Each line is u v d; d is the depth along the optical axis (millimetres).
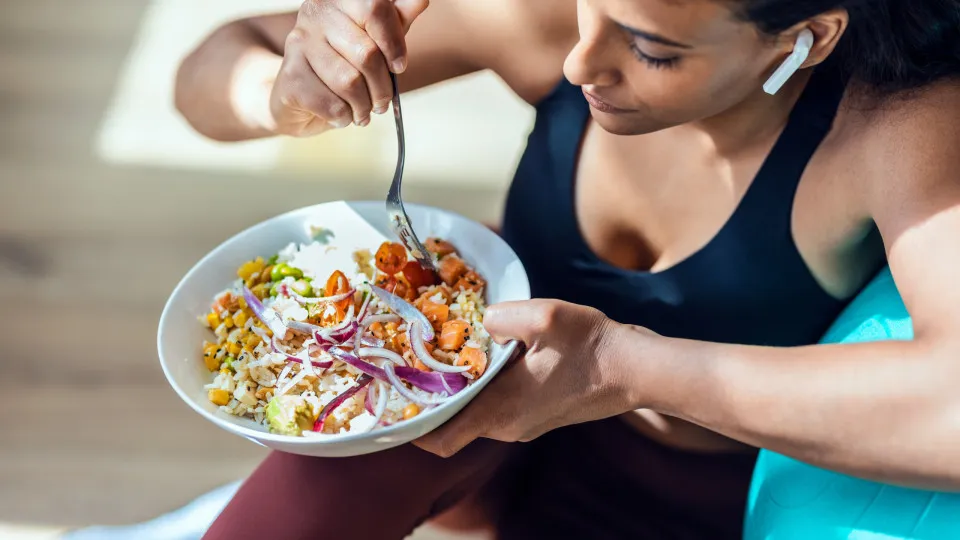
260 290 941
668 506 1157
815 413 768
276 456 983
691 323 988
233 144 2121
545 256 1041
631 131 833
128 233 1934
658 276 972
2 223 1942
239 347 893
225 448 1623
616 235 1007
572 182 1008
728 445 1088
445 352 868
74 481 1567
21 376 1698
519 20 981
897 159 823
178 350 887
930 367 737
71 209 1977
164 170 2059
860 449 763
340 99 871
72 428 1633
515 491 1188
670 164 948
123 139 2123
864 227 889
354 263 961
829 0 699
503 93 2244
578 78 771
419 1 832
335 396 833
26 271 1859
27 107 2188
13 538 1496
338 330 853
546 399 848
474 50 1032
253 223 1959
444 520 1217
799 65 754
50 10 2418
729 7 685
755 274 939
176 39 2354
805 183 895
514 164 2094
